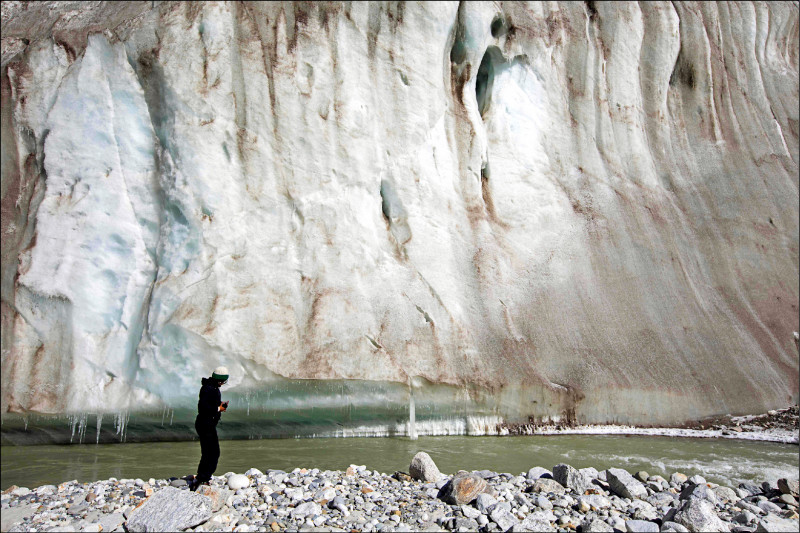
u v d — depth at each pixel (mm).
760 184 11555
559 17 11008
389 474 5609
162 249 8016
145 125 8422
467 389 8117
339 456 6430
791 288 10633
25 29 9406
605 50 11203
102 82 8406
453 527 4137
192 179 8039
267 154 8398
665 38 11594
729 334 9727
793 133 12359
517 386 8289
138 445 7258
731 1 12883
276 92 8586
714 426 8516
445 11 9602
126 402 7387
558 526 4145
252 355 7457
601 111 10945
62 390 7395
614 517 4250
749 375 9312
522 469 6051
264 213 8219
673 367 9062
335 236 8383
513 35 10438
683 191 11141
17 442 7430
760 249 10891
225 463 6027
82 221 8016
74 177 8195
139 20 8586
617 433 8242
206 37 8516
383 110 9180
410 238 8898
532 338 8828
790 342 9984
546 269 9508
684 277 10164
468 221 9398
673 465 6473
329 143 8672
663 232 10477
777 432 8266
